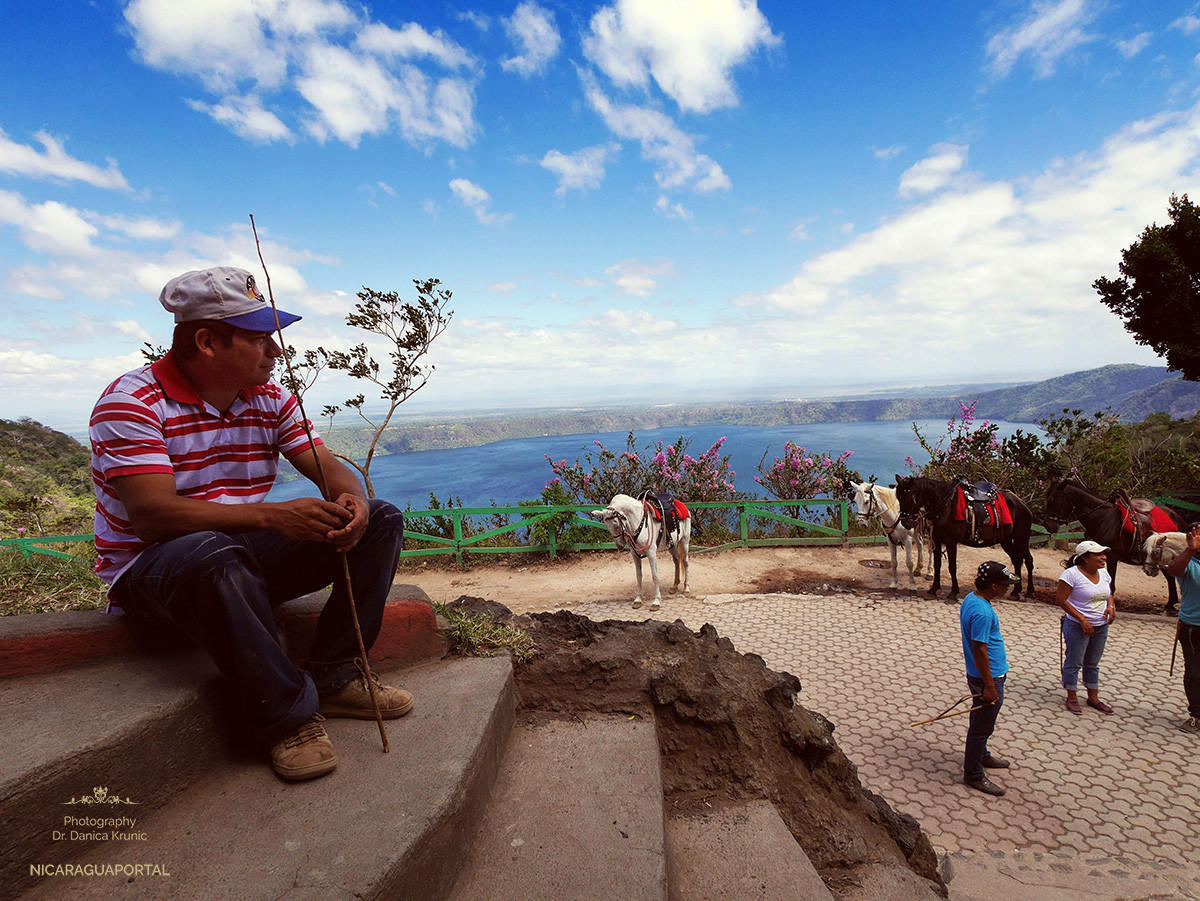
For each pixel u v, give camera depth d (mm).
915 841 2510
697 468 14000
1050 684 6520
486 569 11797
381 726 1587
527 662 2432
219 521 1483
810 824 2268
